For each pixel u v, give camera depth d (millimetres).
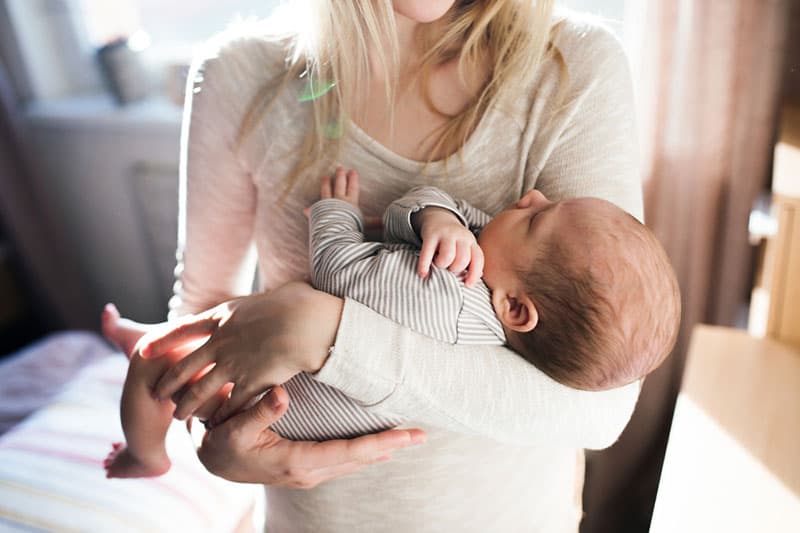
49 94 2402
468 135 866
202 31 2154
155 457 951
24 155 2281
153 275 2492
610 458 1757
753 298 1511
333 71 880
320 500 895
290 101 913
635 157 868
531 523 930
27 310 2586
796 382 1104
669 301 774
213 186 974
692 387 1107
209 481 1457
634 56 1457
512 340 830
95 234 2486
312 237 836
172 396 849
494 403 743
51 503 1357
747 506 850
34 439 1536
